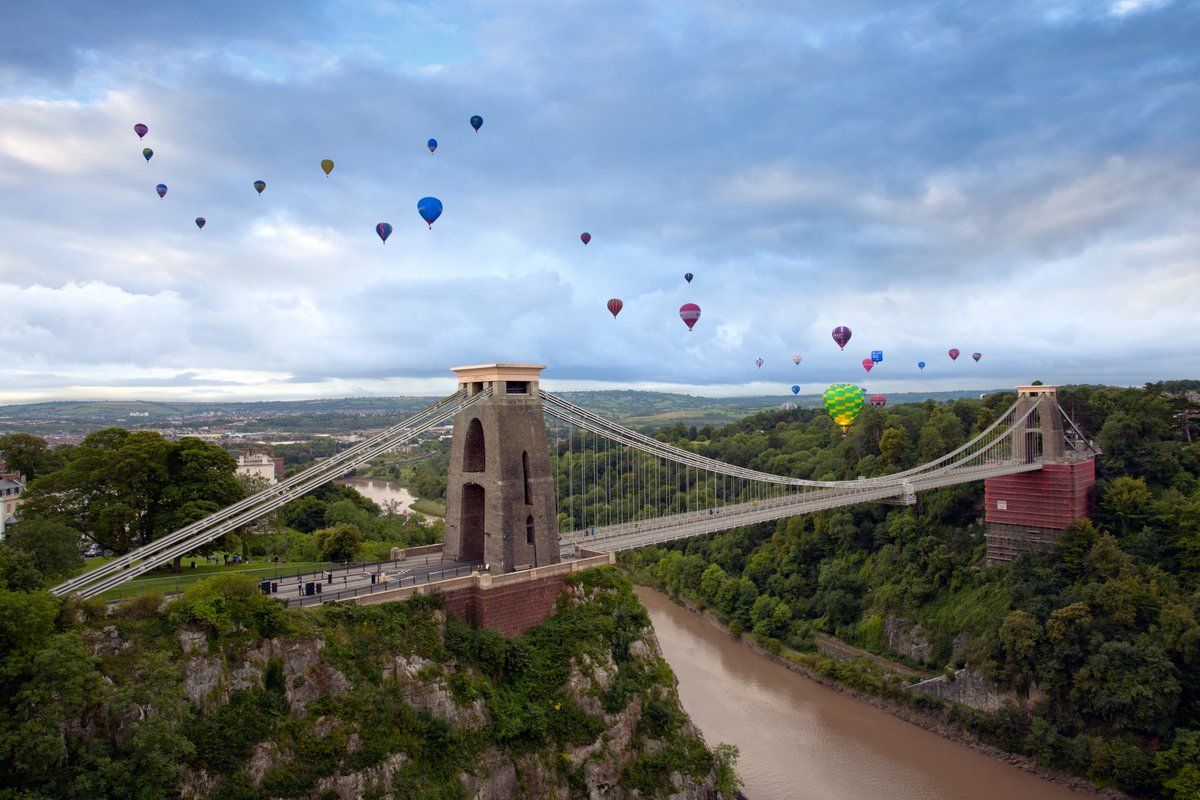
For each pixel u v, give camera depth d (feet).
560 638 184.03
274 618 144.77
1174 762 213.25
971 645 268.00
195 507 185.98
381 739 148.46
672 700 196.13
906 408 485.56
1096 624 245.86
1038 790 220.43
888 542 339.98
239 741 133.90
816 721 255.29
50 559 148.97
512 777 164.76
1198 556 265.13
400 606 164.66
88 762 119.55
